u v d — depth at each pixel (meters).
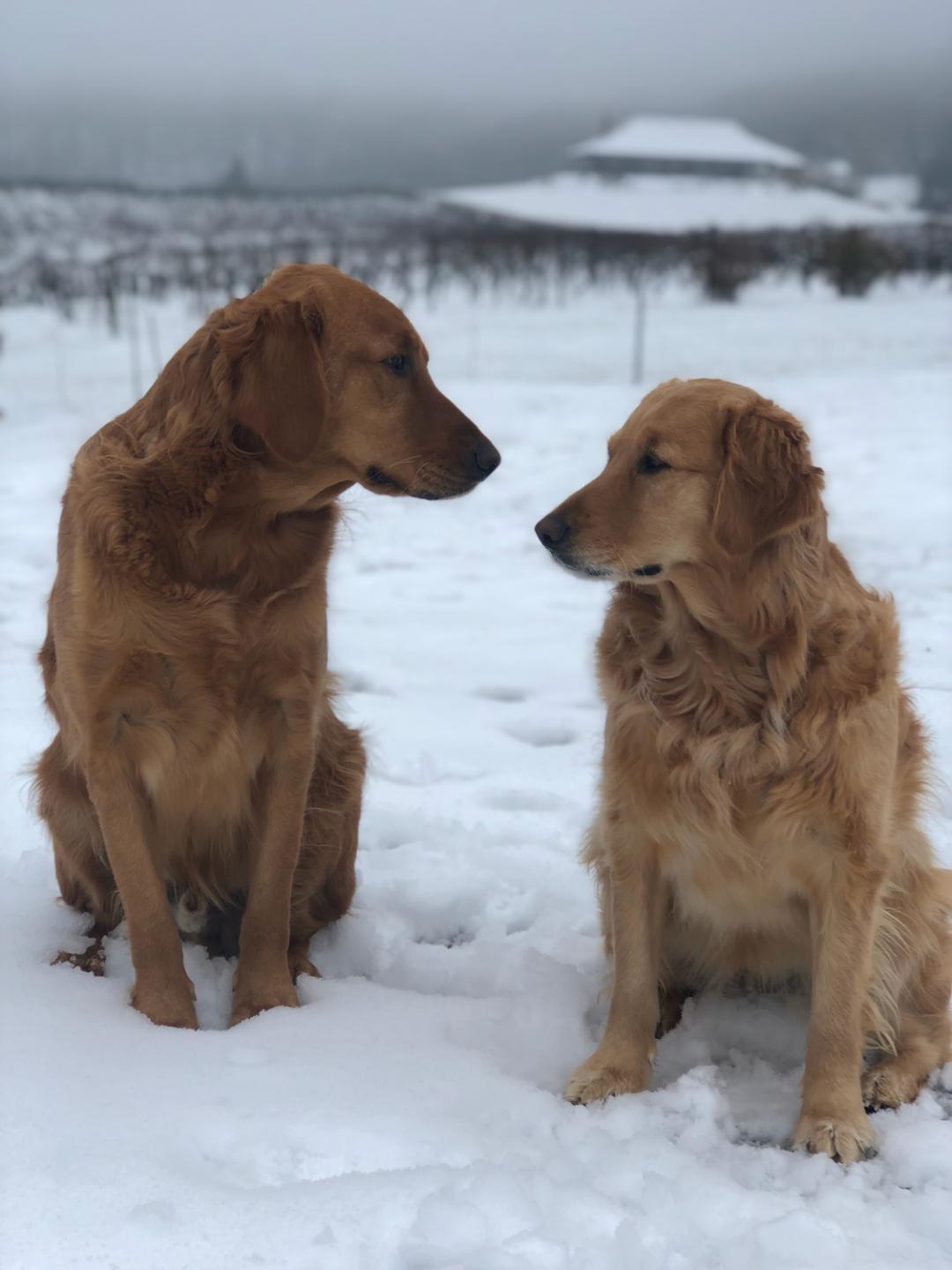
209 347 1.60
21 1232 1.20
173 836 1.71
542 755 2.35
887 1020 1.56
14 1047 1.45
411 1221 1.24
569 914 1.87
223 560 1.59
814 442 5.06
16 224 20.14
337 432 1.67
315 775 1.79
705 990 1.72
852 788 1.47
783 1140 1.47
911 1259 1.25
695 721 1.52
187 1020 1.60
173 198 26.45
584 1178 1.33
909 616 2.84
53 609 1.74
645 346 8.98
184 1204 1.24
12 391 7.35
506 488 4.59
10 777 2.20
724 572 1.50
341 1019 1.57
